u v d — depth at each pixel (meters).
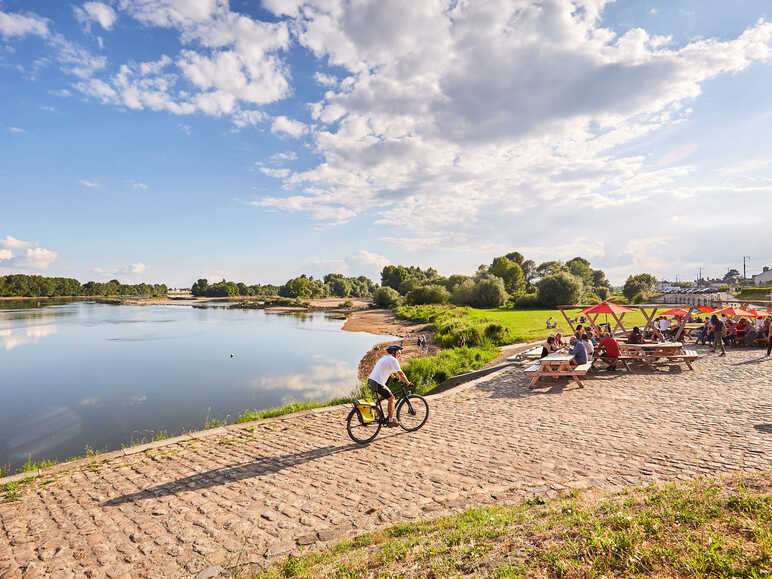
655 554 2.92
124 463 7.19
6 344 38.41
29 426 14.60
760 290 71.56
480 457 6.91
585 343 14.30
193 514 5.30
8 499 5.84
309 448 7.79
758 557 2.68
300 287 184.38
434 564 3.37
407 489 5.81
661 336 19.58
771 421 7.84
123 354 31.92
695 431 7.52
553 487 5.53
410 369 18.11
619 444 7.11
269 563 4.16
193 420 14.91
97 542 4.69
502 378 13.69
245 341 40.28
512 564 3.15
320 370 24.72
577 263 134.38
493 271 106.94
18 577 4.07
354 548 4.21
